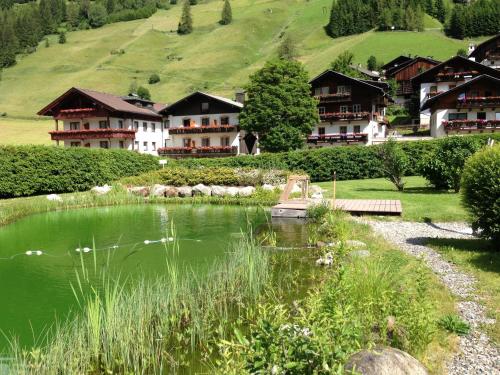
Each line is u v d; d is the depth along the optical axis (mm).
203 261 10633
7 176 24641
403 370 3969
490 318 6160
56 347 5684
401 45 109375
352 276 6480
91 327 6145
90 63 137875
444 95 48688
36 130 76812
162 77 122250
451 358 5145
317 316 4195
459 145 20297
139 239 13547
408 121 68125
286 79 42906
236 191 24422
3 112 97562
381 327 5195
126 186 26844
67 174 27641
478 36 117688
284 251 11109
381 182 27359
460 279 7797
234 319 6980
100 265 10445
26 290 8648
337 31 136625
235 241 12852
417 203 17281
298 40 141000
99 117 50812
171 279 8172
